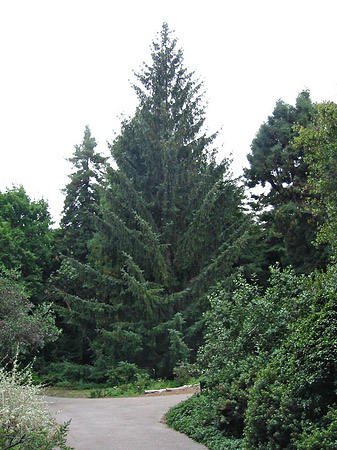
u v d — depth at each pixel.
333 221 15.09
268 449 6.61
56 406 14.95
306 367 6.78
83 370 28.25
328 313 7.02
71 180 37.88
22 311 17.53
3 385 6.87
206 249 27.09
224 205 27.39
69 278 31.50
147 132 27.66
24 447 5.83
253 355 9.73
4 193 34.66
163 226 26.28
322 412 6.43
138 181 27.69
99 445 8.28
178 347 21.89
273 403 6.93
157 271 24.84
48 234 34.72
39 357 29.81
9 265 30.05
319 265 29.47
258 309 9.85
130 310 24.91
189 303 24.88
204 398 10.69
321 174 14.90
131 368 22.64
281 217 31.00
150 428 10.01
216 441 8.02
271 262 33.22
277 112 35.91
